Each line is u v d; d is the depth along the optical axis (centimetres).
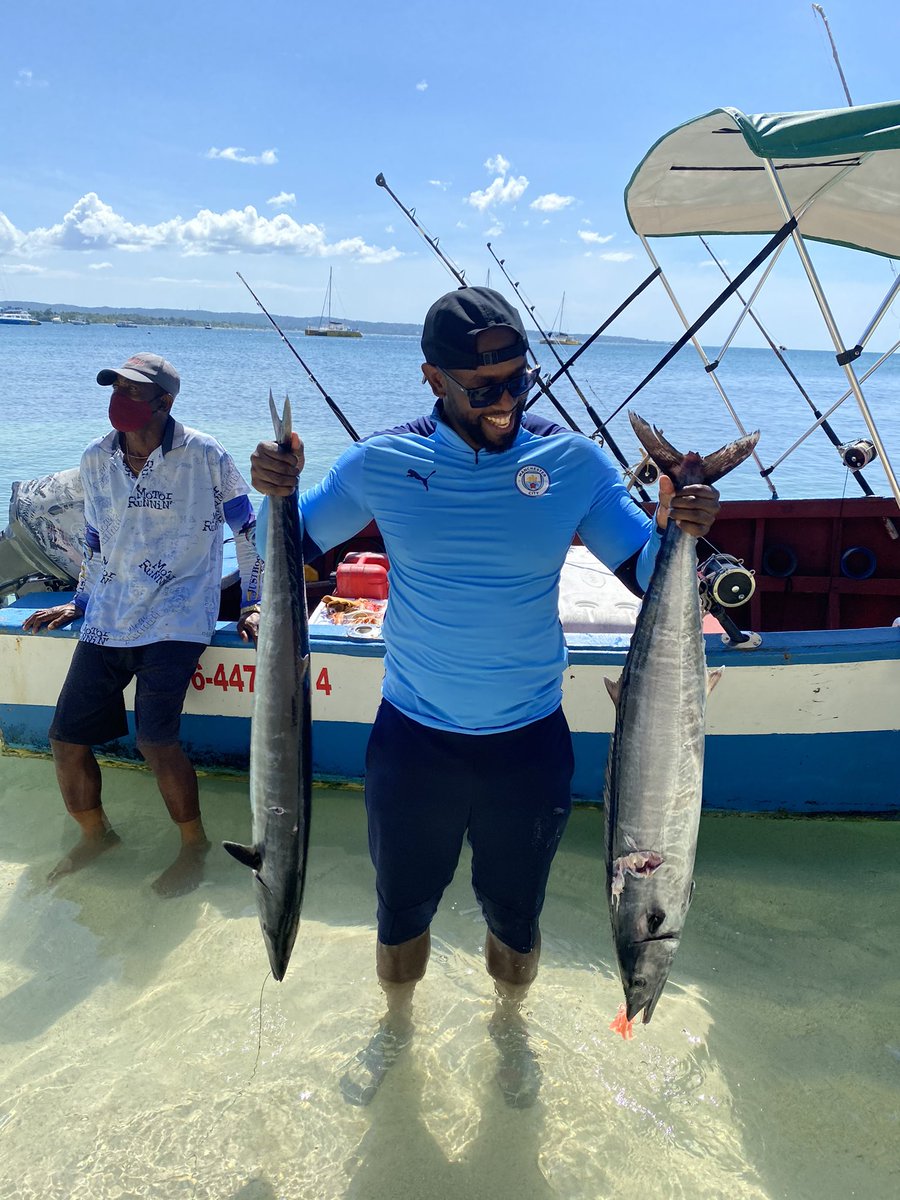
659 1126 241
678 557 200
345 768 397
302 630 224
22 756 429
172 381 337
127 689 404
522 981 262
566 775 224
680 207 511
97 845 369
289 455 210
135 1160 231
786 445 1839
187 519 347
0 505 1133
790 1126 242
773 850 365
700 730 206
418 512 204
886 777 367
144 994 288
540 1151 234
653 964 208
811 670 352
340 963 302
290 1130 240
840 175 456
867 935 318
